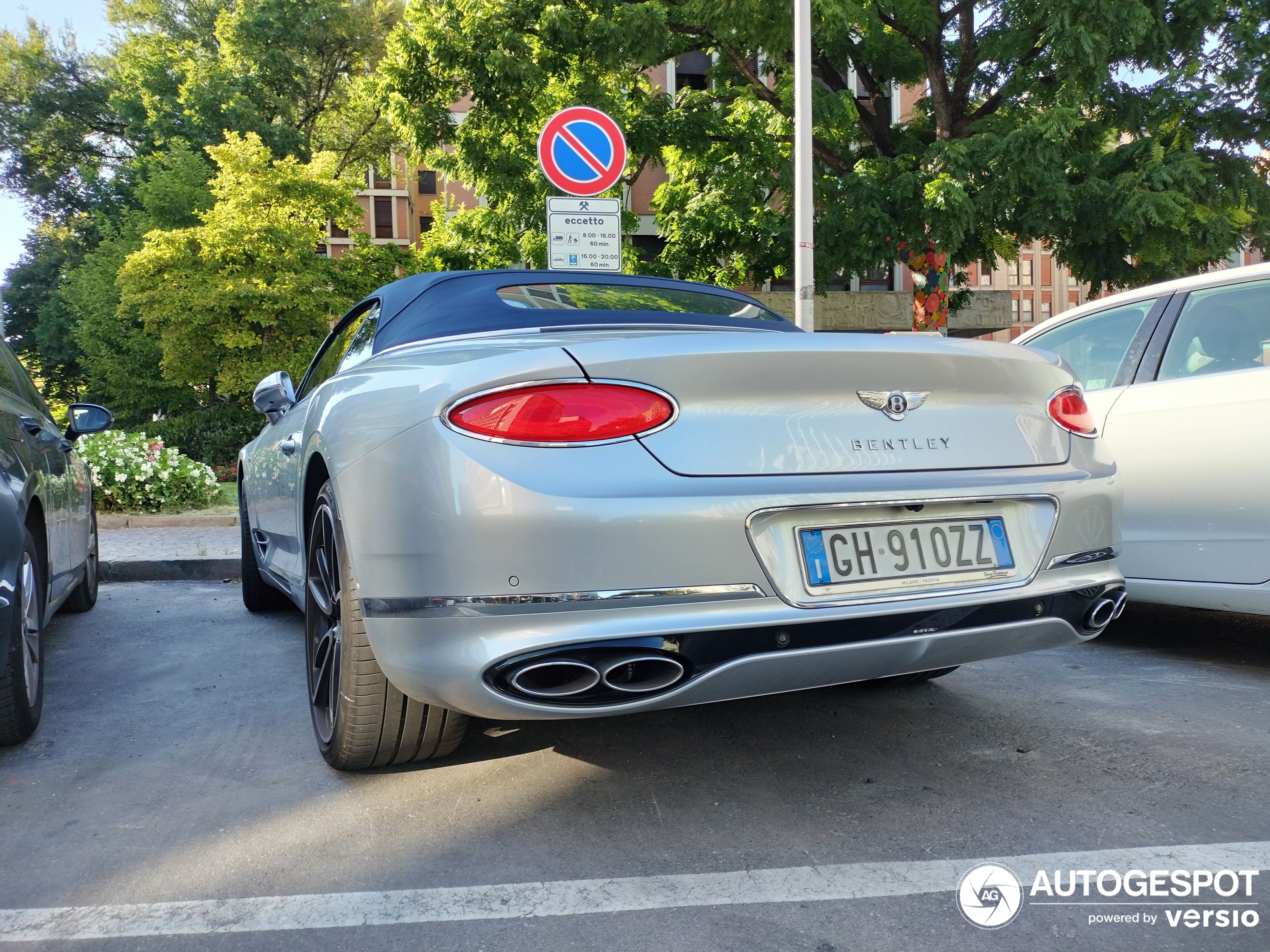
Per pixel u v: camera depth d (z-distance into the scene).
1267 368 3.54
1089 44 12.95
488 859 2.10
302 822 2.31
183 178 25.58
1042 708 3.16
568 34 14.42
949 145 13.81
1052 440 2.48
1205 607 3.69
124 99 31.98
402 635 2.09
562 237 7.14
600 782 2.54
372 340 3.09
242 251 20.95
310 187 21.28
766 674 2.07
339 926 1.83
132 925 1.84
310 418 3.01
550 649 1.92
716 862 2.07
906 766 2.64
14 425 3.25
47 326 33.25
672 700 2.03
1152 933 1.76
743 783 2.53
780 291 24.94
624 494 1.96
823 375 2.16
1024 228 14.68
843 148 17.16
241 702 3.35
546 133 7.09
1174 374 3.83
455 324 2.80
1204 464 3.63
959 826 2.24
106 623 4.86
